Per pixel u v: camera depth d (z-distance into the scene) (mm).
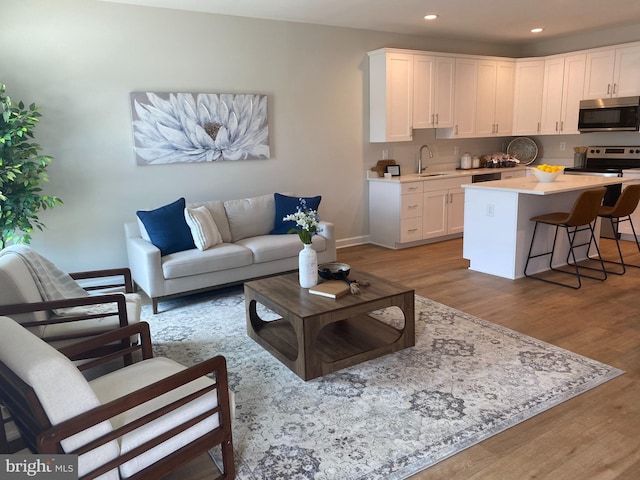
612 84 5898
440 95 6039
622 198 4340
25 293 2410
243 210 4680
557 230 4625
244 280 4254
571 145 6777
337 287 2988
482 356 2953
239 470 2000
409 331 3051
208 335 3432
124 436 1603
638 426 2219
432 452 2082
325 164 5691
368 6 4598
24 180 3523
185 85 4648
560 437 2158
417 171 6523
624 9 4992
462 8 4777
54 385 1398
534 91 6633
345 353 2891
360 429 2264
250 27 4918
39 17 3938
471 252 4812
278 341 3139
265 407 2475
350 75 5680
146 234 4129
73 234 4336
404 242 5793
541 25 5691
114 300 2566
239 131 4973
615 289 4090
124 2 4227
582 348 3020
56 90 4082
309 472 1979
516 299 3934
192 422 1741
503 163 7031
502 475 1934
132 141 4461
